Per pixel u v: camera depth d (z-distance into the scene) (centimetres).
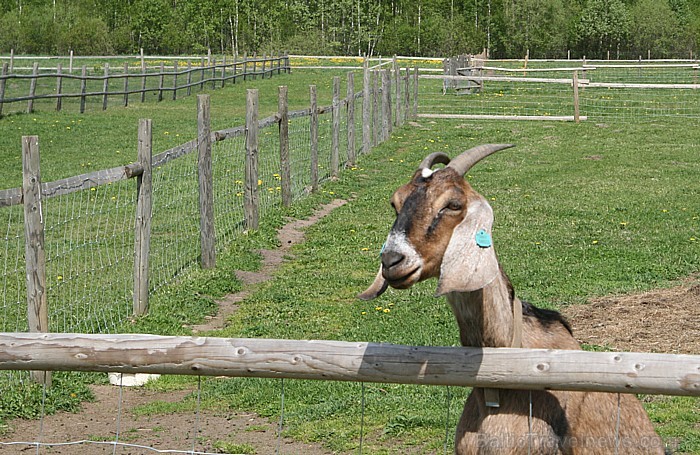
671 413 635
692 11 10031
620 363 346
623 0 9300
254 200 1312
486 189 1698
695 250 1163
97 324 884
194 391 735
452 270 330
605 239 1246
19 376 728
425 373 363
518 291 995
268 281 1095
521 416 376
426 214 349
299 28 8662
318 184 1698
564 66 5134
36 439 627
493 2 8875
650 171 1872
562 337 416
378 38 8719
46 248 1184
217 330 892
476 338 379
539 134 2438
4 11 8738
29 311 727
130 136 2291
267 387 725
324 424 644
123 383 756
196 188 1592
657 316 884
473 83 3394
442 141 2339
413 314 917
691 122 2580
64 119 2541
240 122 2534
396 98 2547
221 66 3684
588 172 1877
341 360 369
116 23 8819
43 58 5322
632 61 5169
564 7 9119
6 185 1633
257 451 600
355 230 1359
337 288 1045
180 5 8856
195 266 1123
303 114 1580
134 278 924
